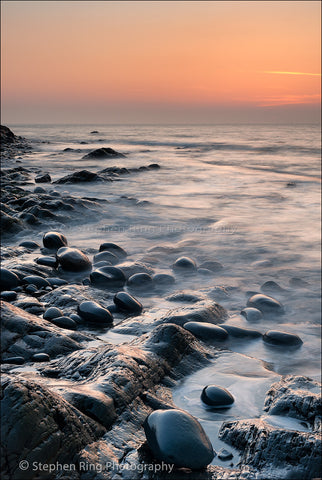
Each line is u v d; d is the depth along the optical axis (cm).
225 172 2219
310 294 609
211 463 248
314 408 291
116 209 1204
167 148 4119
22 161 2741
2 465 197
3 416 206
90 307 484
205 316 485
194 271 703
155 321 470
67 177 1753
